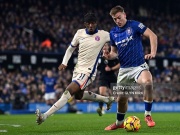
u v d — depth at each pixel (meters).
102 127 10.77
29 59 27.77
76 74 9.58
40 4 36.00
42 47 29.80
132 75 9.09
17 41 29.92
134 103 27.36
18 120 15.08
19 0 35.44
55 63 28.36
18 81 26.97
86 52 9.50
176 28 39.97
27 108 25.70
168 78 30.22
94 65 9.59
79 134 8.55
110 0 38.47
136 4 41.06
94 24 9.30
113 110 26.36
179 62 31.25
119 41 9.09
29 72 27.70
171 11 42.91
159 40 36.53
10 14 33.19
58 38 32.97
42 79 27.66
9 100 25.59
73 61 28.55
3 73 26.95
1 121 14.30
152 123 9.38
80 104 26.38
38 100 26.55
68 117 17.59
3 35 30.09
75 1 39.19
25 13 34.31
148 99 9.28
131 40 9.00
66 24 35.06
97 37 9.52
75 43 9.62
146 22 39.75
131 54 9.02
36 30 32.81
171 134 8.31
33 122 13.48
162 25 39.78
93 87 28.23
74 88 9.30
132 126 8.81
